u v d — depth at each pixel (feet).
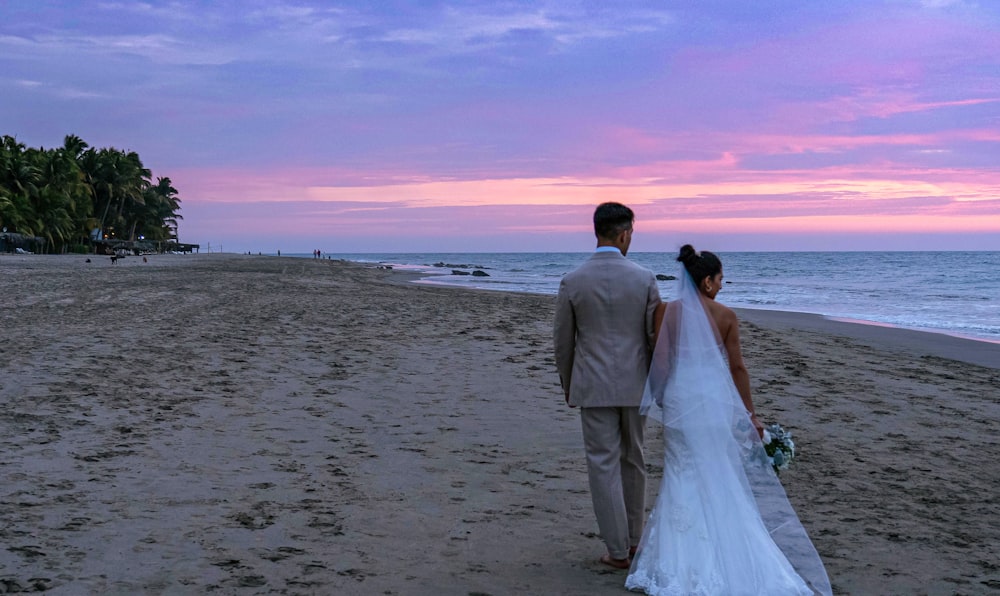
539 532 15.07
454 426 24.07
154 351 35.58
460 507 16.43
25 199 253.65
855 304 107.04
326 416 24.73
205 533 14.10
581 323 13.29
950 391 34.50
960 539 15.52
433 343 43.29
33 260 182.50
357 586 12.07
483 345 43.16
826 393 32.27
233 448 20.39
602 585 12.53
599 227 13.58
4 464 17.70
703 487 12.15
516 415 25.86
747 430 12.41
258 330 45.85
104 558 12.65
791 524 12.39
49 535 13.51
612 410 13.20
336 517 15.40
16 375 28.07
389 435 22.65
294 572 12.50
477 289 122.62
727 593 11.71
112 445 19.95
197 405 25.26
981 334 65.67
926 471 20.88
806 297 123.75
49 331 41.14
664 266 347.36
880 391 33.40
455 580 12.51
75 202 289.74
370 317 56.85
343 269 224.94
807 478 19.70
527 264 403.95
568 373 13.67
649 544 12.54
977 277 208.54
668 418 12.55
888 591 12.74
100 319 48.52
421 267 320.50
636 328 13.19
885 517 16.80
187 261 240.32
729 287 160.25
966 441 24.72
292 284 104.58
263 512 15.47
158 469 18.08
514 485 18.22
